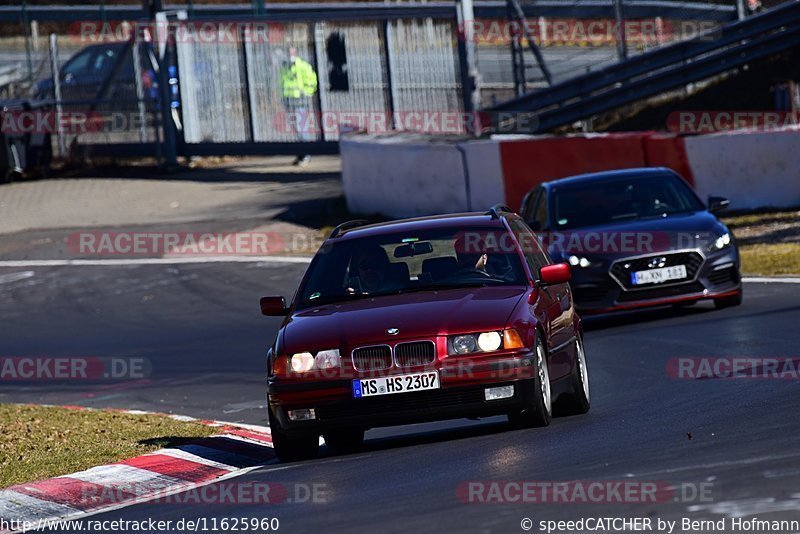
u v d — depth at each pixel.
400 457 29.72
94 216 106.12
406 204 93.94
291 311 33.19
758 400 32.12
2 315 77.06
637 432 28.95
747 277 65.00
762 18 102.25
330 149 117.81
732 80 113.44
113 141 127.50
